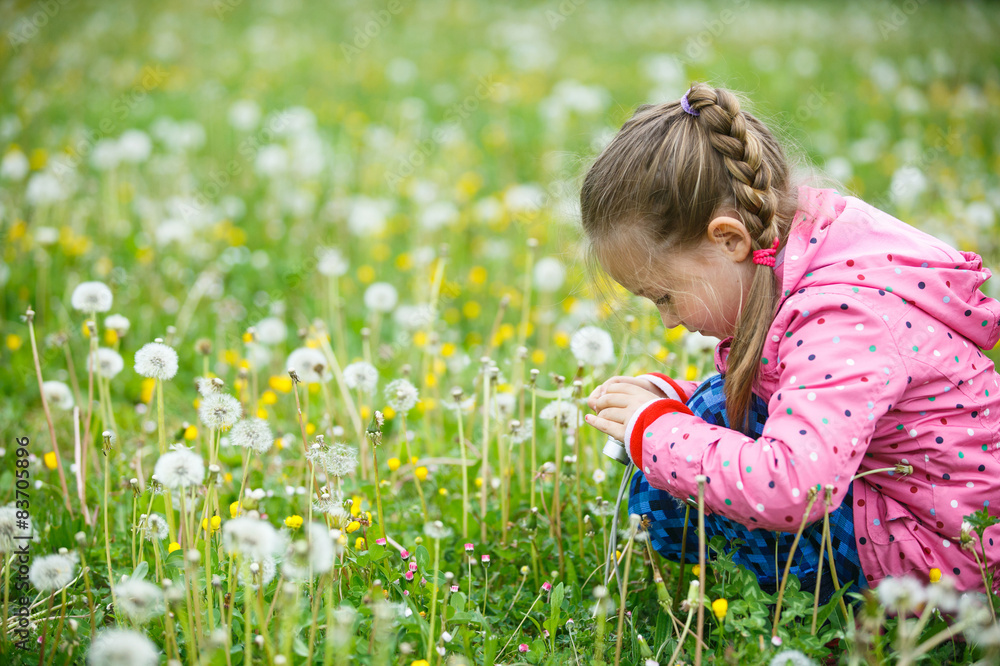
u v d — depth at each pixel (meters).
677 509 1.70
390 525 2.01
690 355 2.54
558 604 1.61
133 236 3.95
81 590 1.71
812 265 1.55
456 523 2.03
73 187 4.29
